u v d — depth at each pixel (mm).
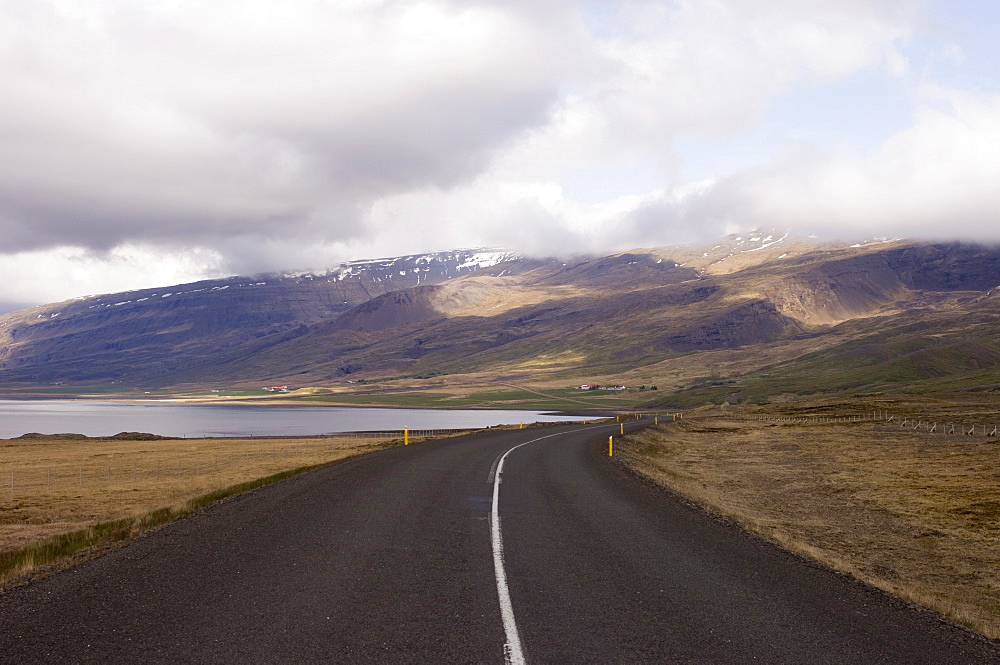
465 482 20844
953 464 32875
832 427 65562
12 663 5914
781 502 24453
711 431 69062
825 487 28141
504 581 9156
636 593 8805
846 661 6641
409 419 190250
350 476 21938
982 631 8312
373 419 196875
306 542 11422
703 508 18141
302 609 7648
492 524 13680
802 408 110000
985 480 27297
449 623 7285
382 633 6914
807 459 39344
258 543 11281
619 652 6582
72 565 9641
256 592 8297
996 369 166500
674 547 12070
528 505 16531
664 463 37625
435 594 8406
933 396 118625
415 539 11906
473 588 8758
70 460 44625
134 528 12727
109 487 25609
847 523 20281
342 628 7035
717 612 8102
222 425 173250
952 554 16141
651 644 6855
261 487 19859
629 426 74125
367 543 11445
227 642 6555
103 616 7254
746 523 15969
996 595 12562
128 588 8375
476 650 6508
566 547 11641
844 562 12844
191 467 36000
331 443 57562
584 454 34125
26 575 9086
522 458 30359
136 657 6129
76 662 5977
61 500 21734
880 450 41500
